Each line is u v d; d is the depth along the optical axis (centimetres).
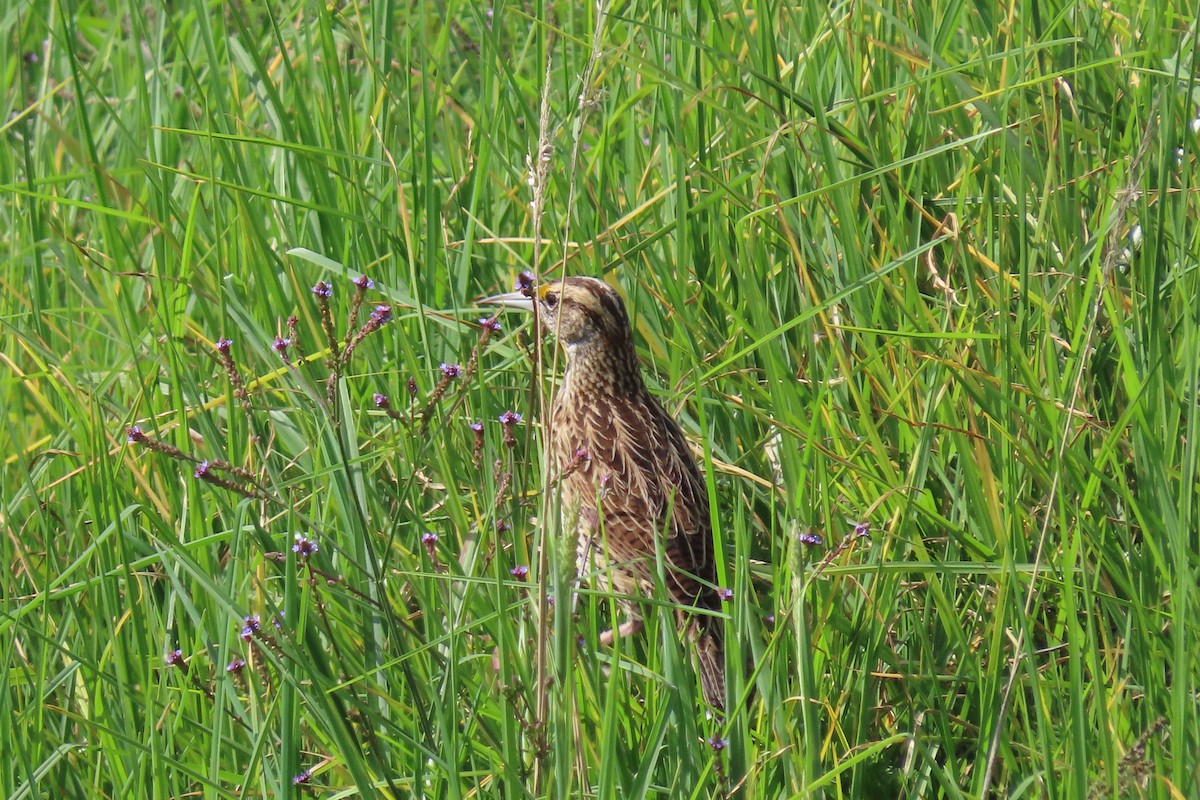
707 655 998
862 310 1089
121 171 1403
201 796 878
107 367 1256
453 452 1049
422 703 861
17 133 1672
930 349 1059
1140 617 830
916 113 1188
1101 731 762
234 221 1281
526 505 1037
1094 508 951
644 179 1233
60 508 1117
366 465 1066
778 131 1109
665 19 1254
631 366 1162
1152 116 837
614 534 1117
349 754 792
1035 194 1118
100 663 929
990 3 1245
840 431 1033
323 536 847
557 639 687
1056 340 995
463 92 1574
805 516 970
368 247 1227
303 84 1570
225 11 1570
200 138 1400
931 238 1172
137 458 1114
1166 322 995
